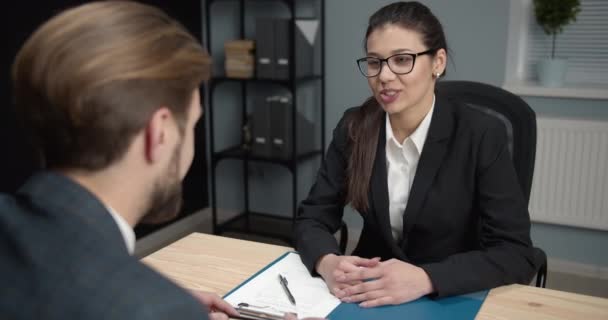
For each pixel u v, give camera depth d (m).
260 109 3.08
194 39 0.59
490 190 1.32
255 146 3.15
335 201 1.51
